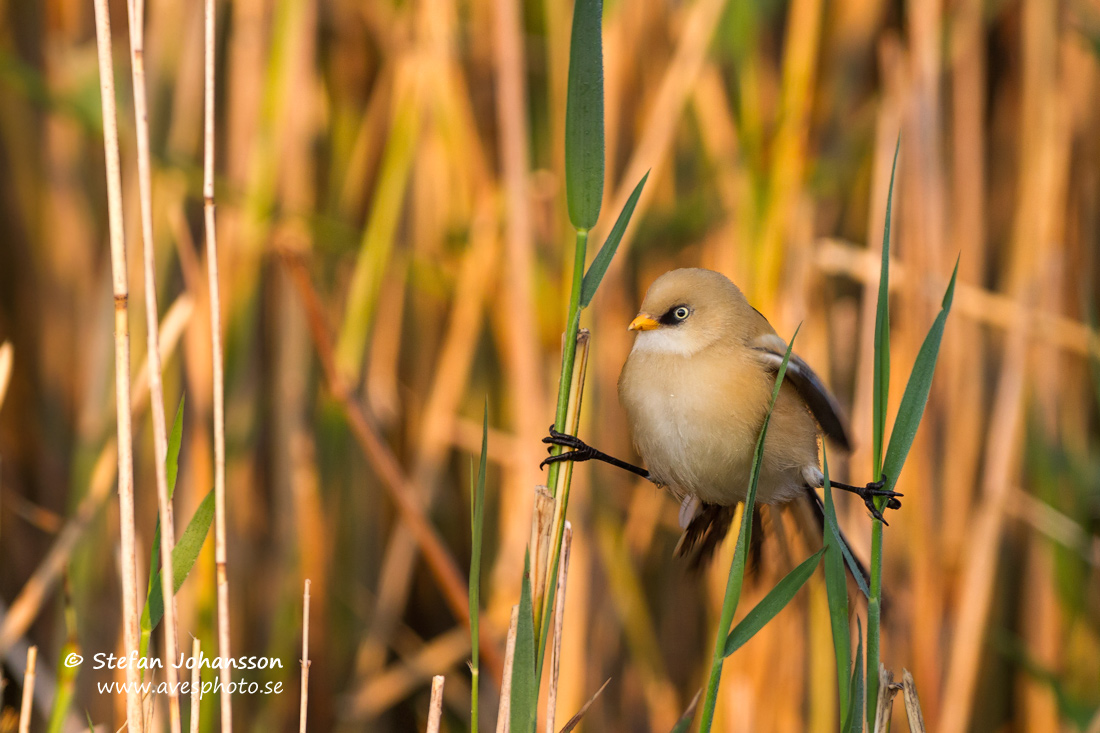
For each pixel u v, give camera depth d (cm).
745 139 752
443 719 859
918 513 759
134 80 393
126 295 395
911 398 378
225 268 735
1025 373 779
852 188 871
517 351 709
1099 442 895
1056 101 784
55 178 824
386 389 822
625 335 802
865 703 376
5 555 834
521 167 705
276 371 802
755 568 587
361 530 841
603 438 805
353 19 852
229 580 770
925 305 755
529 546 371
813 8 718
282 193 778
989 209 883
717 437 533
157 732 631
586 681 775
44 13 854
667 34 827
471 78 845
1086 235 837
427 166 799
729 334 543
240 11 758
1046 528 787
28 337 861
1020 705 862
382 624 818
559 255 760
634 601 774
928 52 752
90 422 746
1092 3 809
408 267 785
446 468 888
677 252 835
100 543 743
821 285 778
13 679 739
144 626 408
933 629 758
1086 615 841
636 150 806
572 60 359
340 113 849
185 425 756
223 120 802
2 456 845
